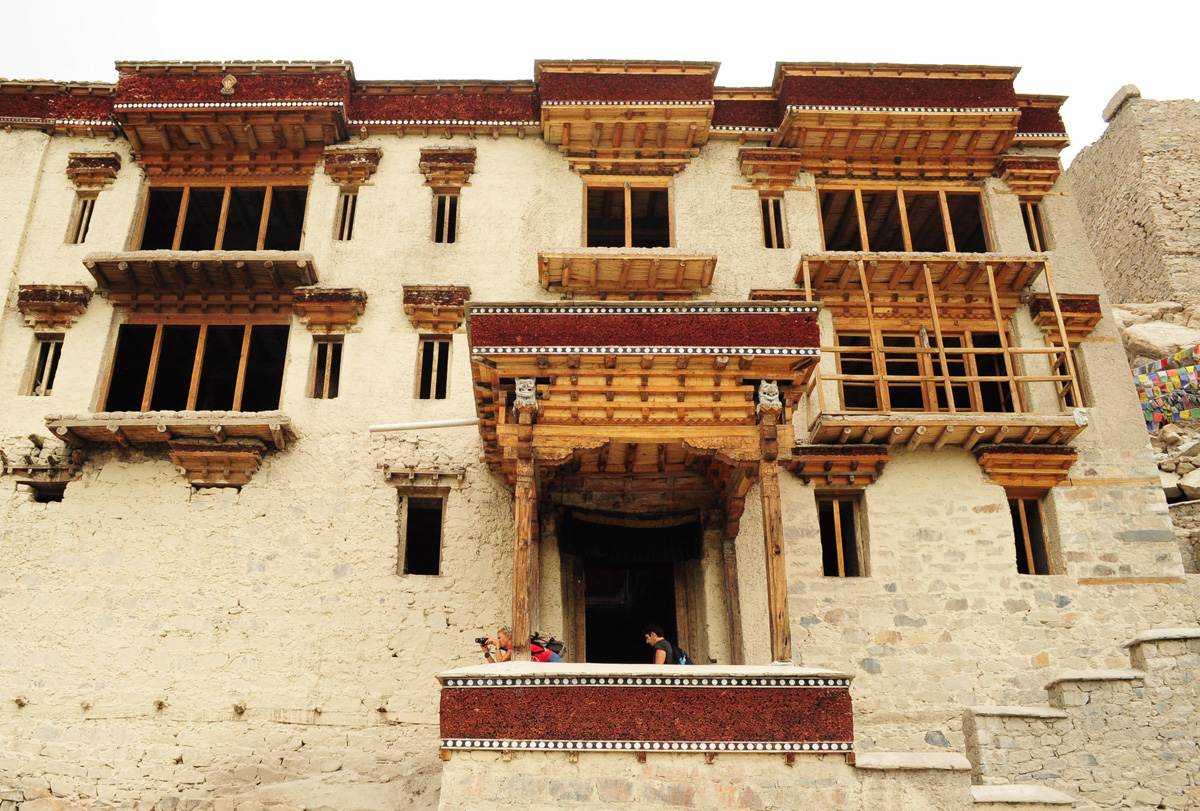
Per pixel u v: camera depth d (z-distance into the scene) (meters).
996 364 20.58
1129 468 18.91
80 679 16.86
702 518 17.81
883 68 20.94
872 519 18.25
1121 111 33.59
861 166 21.25
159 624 17.23
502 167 21.25
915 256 18.98
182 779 16.23
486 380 15.10
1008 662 17.34
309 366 19.31
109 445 18.48
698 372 14.92
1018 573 18.09
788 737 12.55
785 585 14.11
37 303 19.47
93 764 16.31
